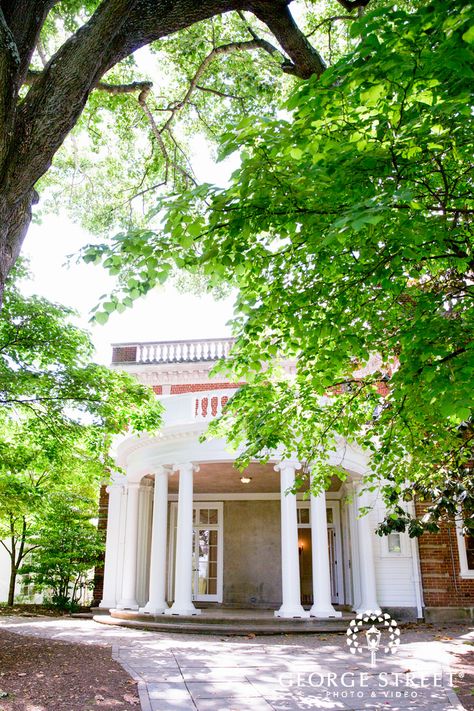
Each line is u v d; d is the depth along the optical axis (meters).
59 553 18.62
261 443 8.09
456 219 5.13
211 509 20.56
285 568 14.27
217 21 13.66
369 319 6.70
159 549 15.56
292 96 4.45
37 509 15.99
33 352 11.84
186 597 14.59
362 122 4.43
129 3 5.75
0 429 13.52
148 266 5.27
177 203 4.62
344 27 13.07
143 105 12.63
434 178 5.64
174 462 15.65
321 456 8.98
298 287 6.46
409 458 9.86
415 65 3.76
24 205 5.82
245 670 8.83
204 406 15.77
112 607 17.45
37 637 11.70
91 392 11.92
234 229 4.80
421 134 4.36
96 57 5.73
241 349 7.61
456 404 4.14
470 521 9.88
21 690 7.01
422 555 16.58
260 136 4.86
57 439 12.21
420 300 5.92
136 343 22.80
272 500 20.39
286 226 5.08
